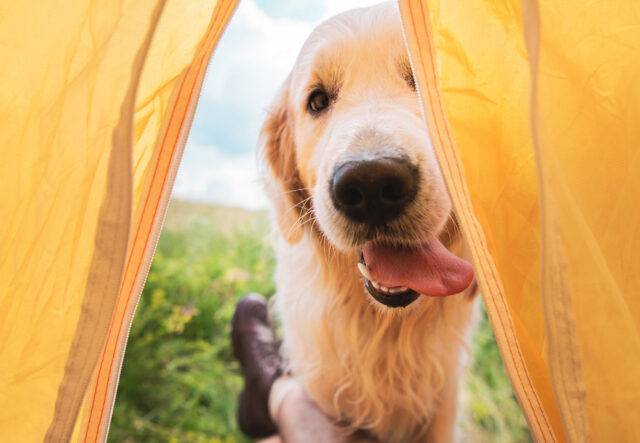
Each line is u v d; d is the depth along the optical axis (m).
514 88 0.17
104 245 0.15
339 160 0.24
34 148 0.16
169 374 0.49
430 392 0.32
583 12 0.15
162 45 0.17
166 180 0.17
